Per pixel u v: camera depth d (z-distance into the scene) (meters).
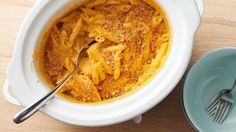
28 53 0.62
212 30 0.68
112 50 0.66
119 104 0.61
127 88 0.65
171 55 0.61
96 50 0.66
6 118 0.69
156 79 0.61
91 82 0.65
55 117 0.60
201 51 0.68
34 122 0.68
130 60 0.66
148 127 0.67
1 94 0.69
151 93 0.60
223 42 0.68
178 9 0.60
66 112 0.61
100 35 0.66
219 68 0.68
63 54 0.67
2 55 0.70
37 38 0.63
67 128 0.68
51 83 0.65
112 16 0.67
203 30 0.69
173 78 0.59
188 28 0.60
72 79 0.65
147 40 0.66
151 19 0.66
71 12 0.67
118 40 0.66
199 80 0.67
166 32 0.65
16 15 0.71
